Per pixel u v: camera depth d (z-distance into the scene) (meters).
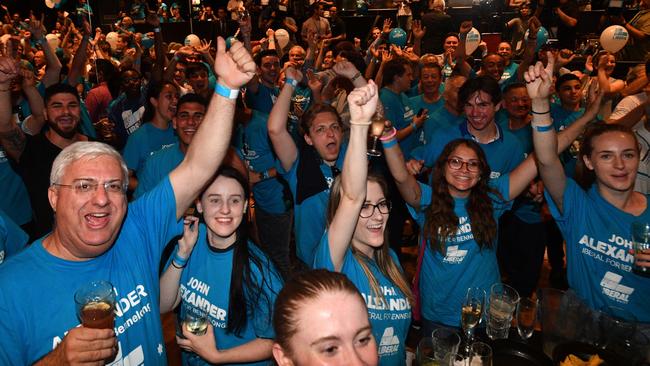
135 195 3.02
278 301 1.17
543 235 3.44
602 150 1.93
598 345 1.77
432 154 3.19
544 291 1.91
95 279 1.43
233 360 1.68
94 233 1.37
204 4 12.90
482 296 2.01
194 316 1.74
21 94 3.92
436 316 2.29
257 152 3.81
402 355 1.86
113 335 1.30
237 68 1.52
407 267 4.41
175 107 3.39
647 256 1.79
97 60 5.62
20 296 1.33
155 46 5.35
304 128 2.62
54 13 12.68
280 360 1.16
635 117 3.02
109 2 12.10
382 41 6.87
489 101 2.91
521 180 2.24
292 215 3.60
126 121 4.62
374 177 1.81
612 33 5.30
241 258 1.73
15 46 3.12
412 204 2.31
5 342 1.31
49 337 1.35
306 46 9.68
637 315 1.97
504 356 1.69
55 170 1.39
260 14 10.74
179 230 1.67
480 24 9.48
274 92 4.66
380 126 2.04
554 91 4.44
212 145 1.56
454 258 2.22
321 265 1.70
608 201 2.01
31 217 3.30
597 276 2.05
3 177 3.11
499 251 3.69
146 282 1.55
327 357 1.08
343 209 1.63
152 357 1.55
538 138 1.95
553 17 8.16
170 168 2.94
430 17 8.63
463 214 2.21
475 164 2.12
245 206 1.74
